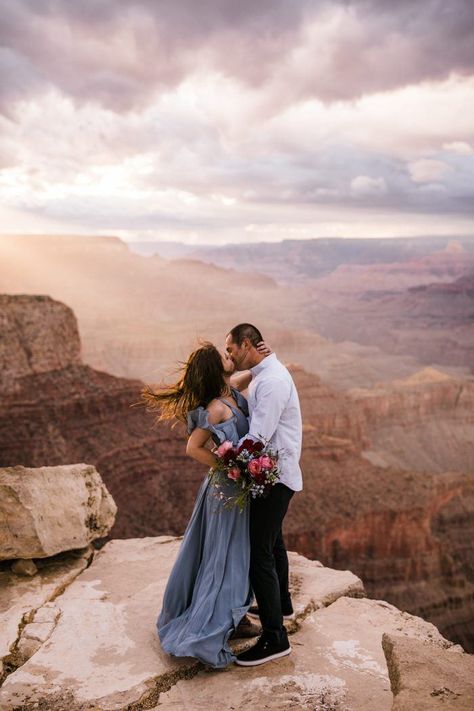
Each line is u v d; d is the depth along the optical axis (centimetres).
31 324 4491
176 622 458
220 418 448
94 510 609
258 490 421
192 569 468
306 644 465
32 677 421
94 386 4434
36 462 3884
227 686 420
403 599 4222
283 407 435
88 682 417
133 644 458
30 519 554
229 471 431
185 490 4141
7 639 463
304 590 539
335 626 489
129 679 420
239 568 450
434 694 320
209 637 426
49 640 461
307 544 4175
